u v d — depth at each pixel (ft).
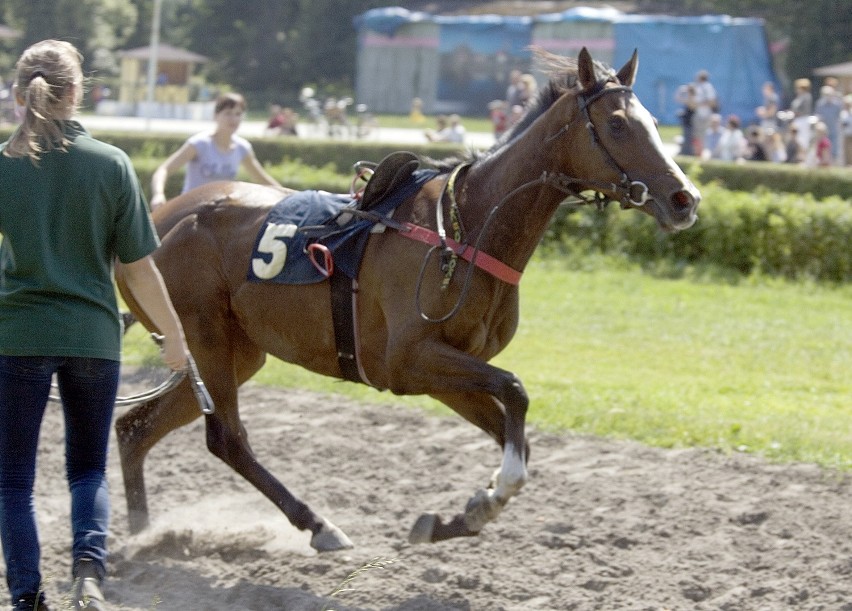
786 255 81.05
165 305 22.29
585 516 31.71
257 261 29.12
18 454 21.76
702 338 60.29
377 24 223.51
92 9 274.98
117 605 25.64
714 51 188.44
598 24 195.52
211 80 284.82
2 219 21.09
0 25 274.16
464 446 38.63
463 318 26.30
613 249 84.74
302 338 28.81
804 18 224.53
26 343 21.12
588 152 25.84
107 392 21.99
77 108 21.80
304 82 276.41
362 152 108.78
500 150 27.02
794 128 122.31
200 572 28.09
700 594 26.68
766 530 30.58
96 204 21.30
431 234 26.66
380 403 43.65
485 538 30.14
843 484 34.12
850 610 25.63
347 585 26.81
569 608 25.84
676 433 39.14
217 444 29.89
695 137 129.18
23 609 21.59
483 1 257.55
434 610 25.46
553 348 56.44
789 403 46.26
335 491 33.99
